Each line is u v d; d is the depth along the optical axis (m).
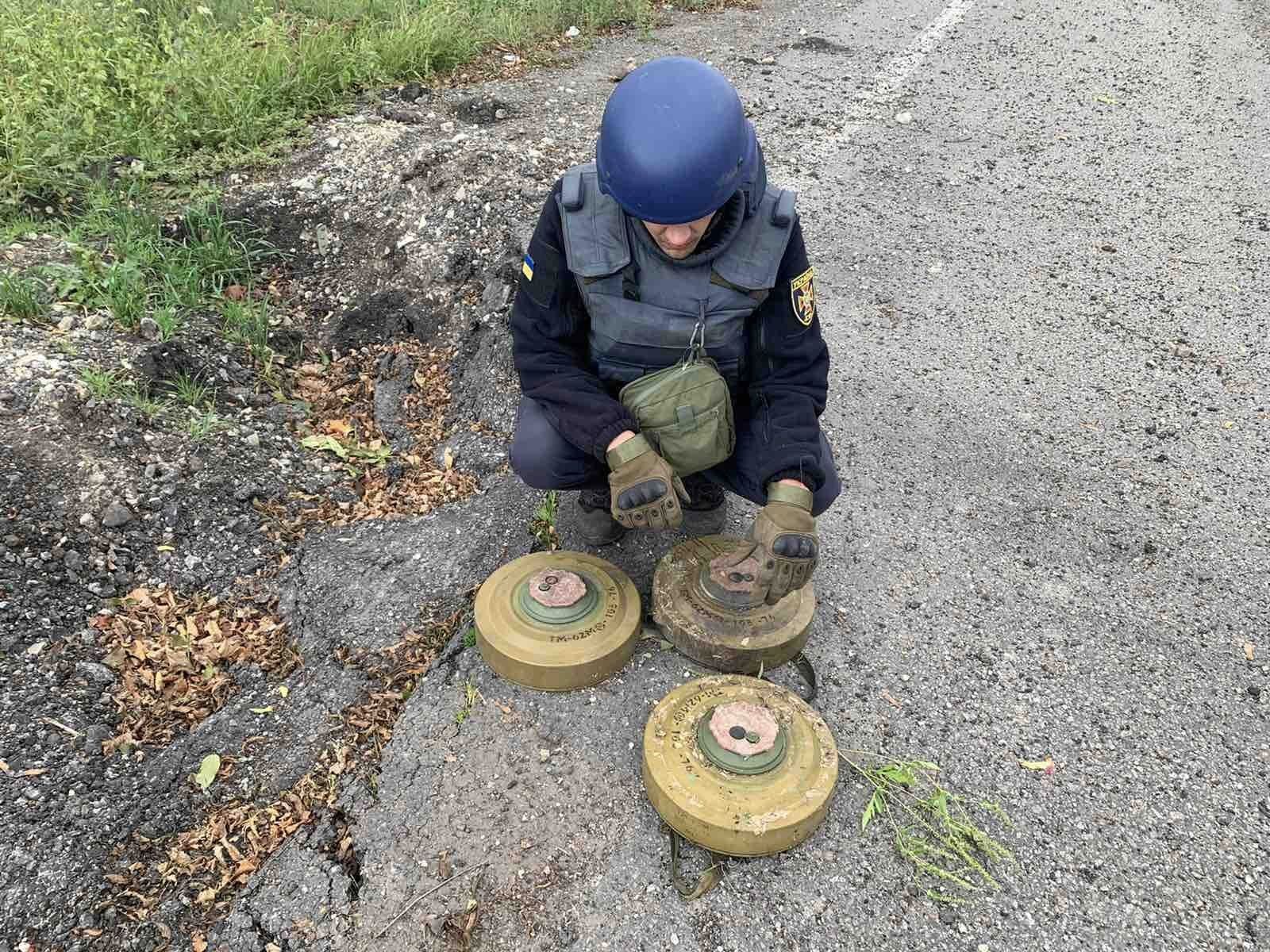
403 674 2.25
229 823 1.98
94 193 3.61
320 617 2.39
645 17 5.92
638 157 1.69
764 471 1.99
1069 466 2.94
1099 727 2.21
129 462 2.61
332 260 3.66
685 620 2.22
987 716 2.21
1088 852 1.96
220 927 1.82
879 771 2.06
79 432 2.62
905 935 1.81
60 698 2.14
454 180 3.69
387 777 2.02
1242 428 3.10
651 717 2.01
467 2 5.55
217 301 3.31
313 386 3.18
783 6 6.37
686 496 2.08
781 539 1.90
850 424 3.04
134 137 3.86
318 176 3.88
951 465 2.91
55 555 2.39
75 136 3.74
